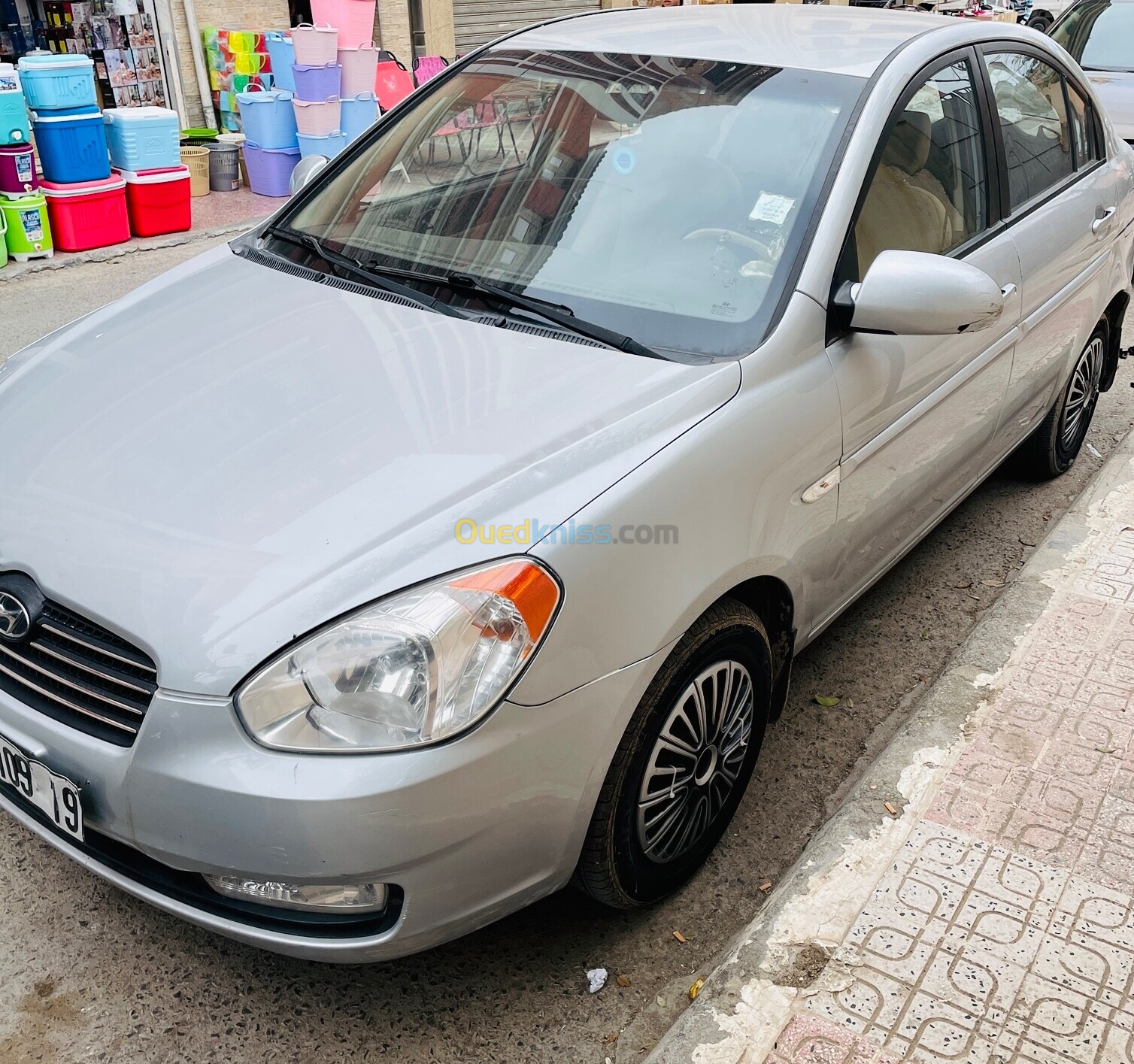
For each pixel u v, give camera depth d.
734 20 3.46
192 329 2.75
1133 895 2.44
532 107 3.14
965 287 2.49
